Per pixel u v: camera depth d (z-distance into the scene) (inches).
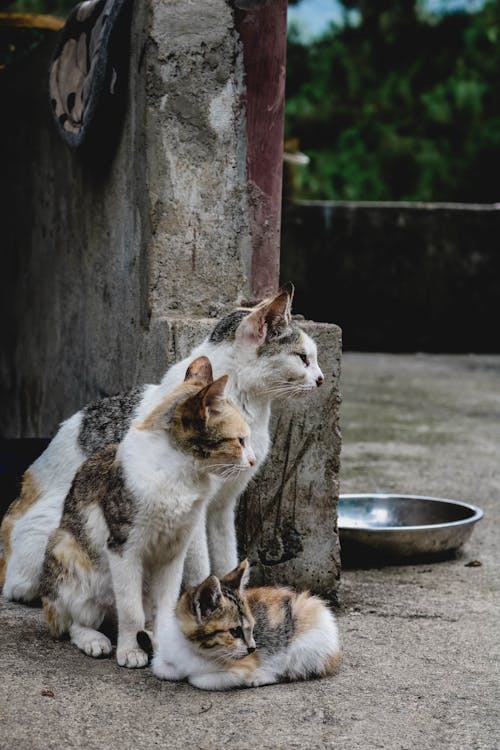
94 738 136.1
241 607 153.1
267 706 149.2
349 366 641.0
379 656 172.9
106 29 212.5
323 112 924.0
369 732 140.8
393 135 906.1
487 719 146.3
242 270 208.4
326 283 716.0
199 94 202.2
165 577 169.0
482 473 338.6
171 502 158.9
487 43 907.4
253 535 201.6
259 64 203.9
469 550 248.7
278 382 182.4
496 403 501.7
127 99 216.1
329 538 204.7
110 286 238.4
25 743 133.6
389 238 713.0
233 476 161.6
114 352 236.1
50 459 195.3
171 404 161.5
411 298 719.1
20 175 333.1
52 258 296.0
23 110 326.3
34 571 187.8
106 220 239.5
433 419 450.9
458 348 724.7
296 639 159.3
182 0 199.2
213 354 183.5
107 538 162.6
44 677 156.8
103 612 172.1
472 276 718.5
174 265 204.7
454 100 893.2
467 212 712.4
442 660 171.2
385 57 934.4
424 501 261.1
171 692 153.4
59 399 292.0
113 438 185.2
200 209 204.7
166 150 201.8
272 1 202.7
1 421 370.3
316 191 911.7
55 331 295.1
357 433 410.3
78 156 263.7
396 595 210.5
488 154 892.0
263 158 206.7
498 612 199.2
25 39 371.2
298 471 202.2
